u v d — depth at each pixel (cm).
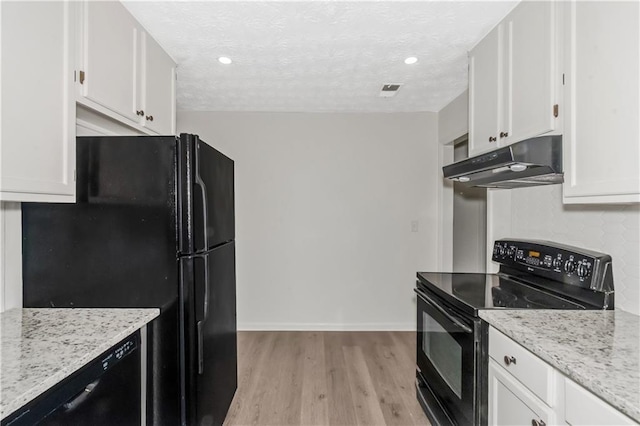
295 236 348
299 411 209
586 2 121
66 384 92
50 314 133
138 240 146
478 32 188
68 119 125
